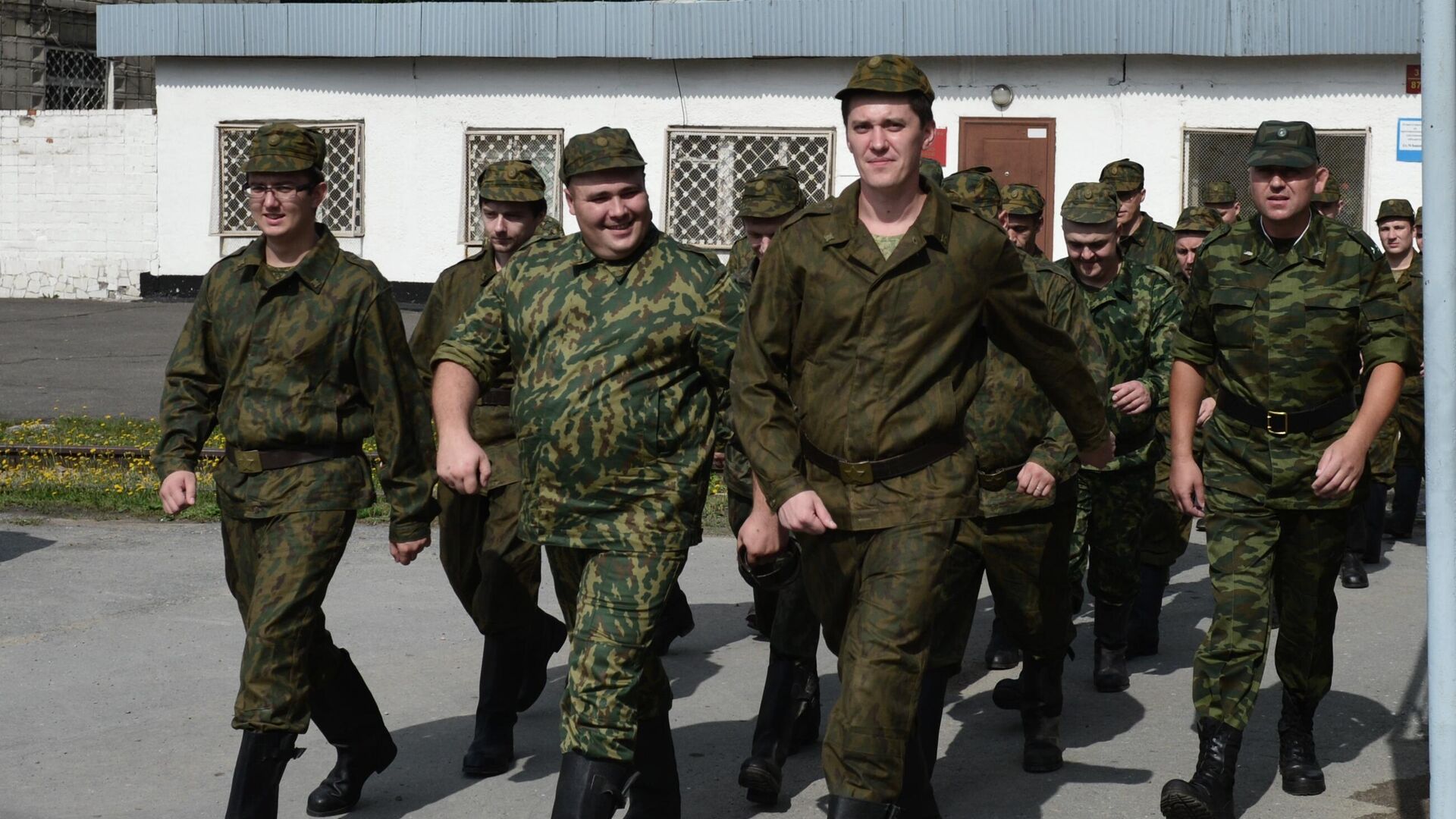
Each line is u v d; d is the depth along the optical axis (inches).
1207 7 698.8
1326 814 191.2
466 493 157.8
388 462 180.2
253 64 826.2
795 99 762.8
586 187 160.9
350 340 177.5
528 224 222.2
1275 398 187.9
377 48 796.6
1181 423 196.9
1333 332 185.2
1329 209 380.5
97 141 858.1
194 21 821.2
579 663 156.6
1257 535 189.9
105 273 864.9
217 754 216.1
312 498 174.9
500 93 795.4
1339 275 185.3
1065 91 727.7
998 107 735.1
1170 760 213.9
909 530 147.7
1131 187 331.9
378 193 813.9
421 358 230.2
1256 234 191.3
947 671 186.4
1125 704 242.4
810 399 151.4
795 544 161.0
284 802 197.5
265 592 171.5
